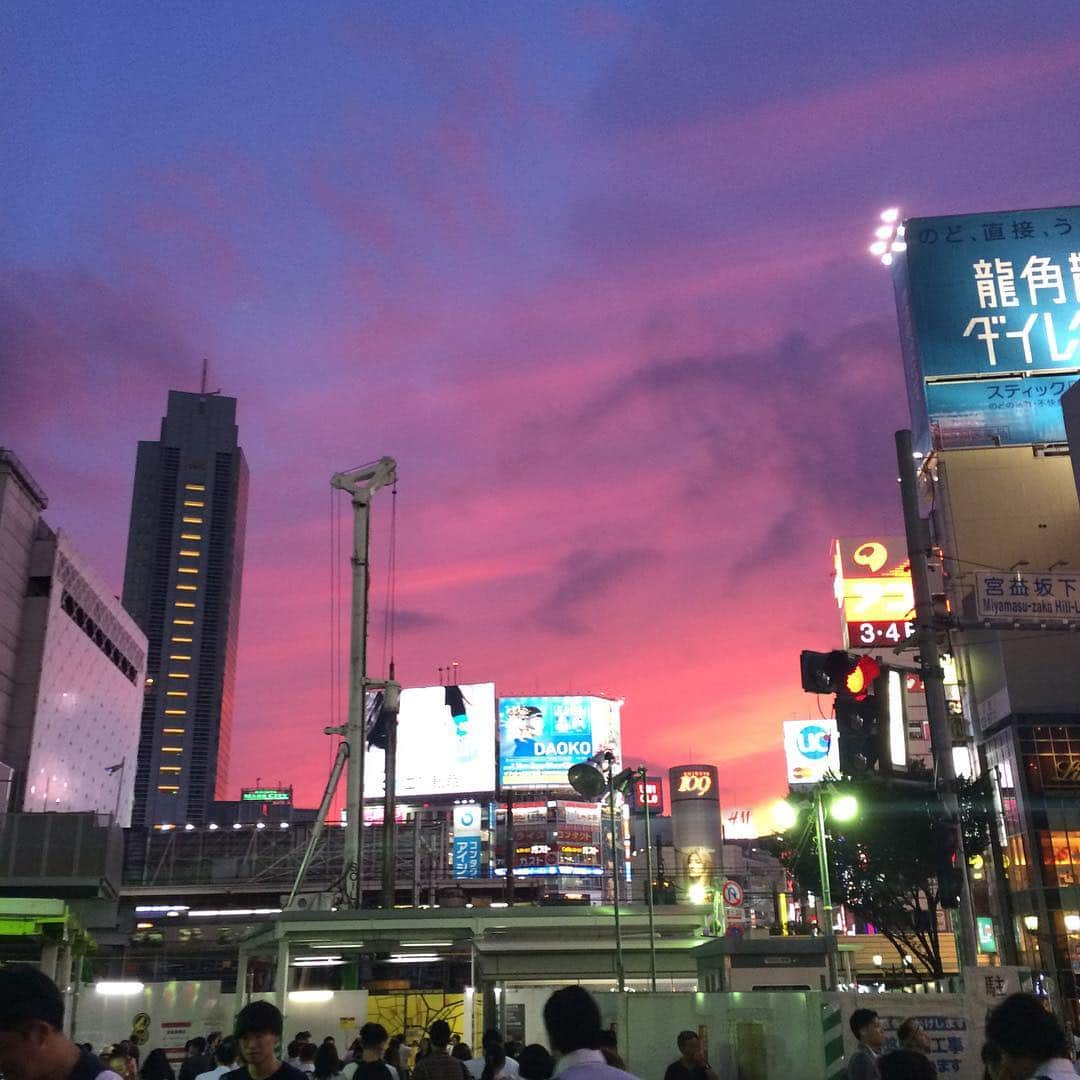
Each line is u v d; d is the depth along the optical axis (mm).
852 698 13797
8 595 124500
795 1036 16859
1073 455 61688
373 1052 10422
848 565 87125
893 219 83500
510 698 143500
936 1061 15234
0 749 120188
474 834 132875
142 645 179625
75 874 33094
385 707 50469
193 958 75500
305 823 103562
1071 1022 57594
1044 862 61719
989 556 72875
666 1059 18375
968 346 77812
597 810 140375
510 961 38188
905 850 44469
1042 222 80125
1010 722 65438
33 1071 3600
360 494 54281
